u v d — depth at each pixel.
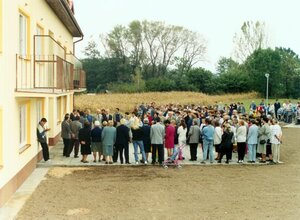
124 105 50.00
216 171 17.14
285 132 31.78
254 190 13.92
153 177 15.82
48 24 20.12
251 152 18.92
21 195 12.98
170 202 12.36
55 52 20.00
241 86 71.44
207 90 70.69
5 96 12.07
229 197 12.98
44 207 11.72
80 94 59.19
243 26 79.06
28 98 15.27
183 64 88.44
